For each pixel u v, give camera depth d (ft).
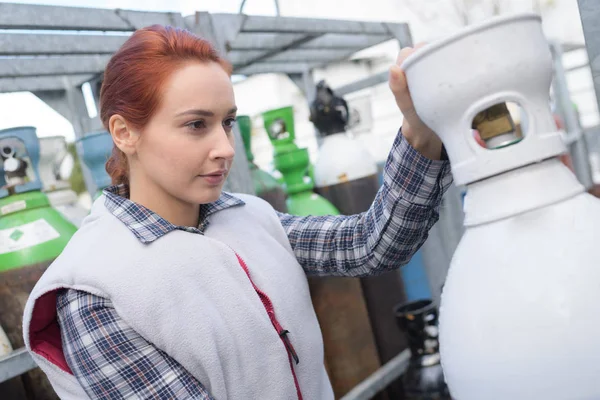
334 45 5.83
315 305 4.78
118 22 3.54
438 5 11.00
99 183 3.91
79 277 2.02
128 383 2.01
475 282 1.44
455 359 1.47
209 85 2.00
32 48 3.39
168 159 2.04
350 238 2.49
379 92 10.86
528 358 1.30
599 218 1.38
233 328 2.11
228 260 2.20
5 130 3.43
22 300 3.27
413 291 6.16
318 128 5.62
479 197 1.49
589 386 1.26
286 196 5.20
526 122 1.48
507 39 1.36
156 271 2.04
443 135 1.54
